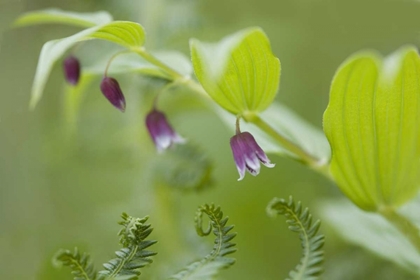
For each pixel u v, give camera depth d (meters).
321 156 0.35
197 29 0.44
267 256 0.48
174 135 0.34
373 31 0.53
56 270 0.40
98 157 0.47
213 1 0.51
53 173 0.51
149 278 0.38
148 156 0.43
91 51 0.44
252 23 0.54
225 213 0.50
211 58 0.29
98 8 0.46
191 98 0.43
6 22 0.52
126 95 0.44
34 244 0.50
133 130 0.44
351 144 0.31
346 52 0.55
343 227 0.38
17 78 0.54
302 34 0.55
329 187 0.49
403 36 0.52
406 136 0.31
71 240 0.47
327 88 0.56
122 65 0.33
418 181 0.32
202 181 0.41
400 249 0.36
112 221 0.45
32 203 0.52
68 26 0.53
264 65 0.30
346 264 0.41
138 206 0.43
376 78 0.29
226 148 0.51
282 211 0.30
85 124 0.48
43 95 0.53
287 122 0.36
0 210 0.52
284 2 0.53
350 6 0.52
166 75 0.33
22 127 0.54
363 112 0.30
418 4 0.49
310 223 0.30
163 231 0.42
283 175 0.51
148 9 0.44
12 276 0.50
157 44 0.44
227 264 0.29
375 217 0.38
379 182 0.32
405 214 0.35
